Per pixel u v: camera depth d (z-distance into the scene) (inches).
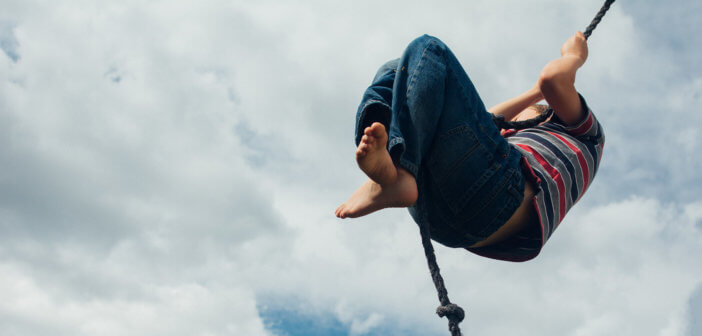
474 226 98.7
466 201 96.4
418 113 91.5
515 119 125.7
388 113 94.3
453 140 94.0
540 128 112.6
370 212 95.7
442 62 94.0
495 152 96.5
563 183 103.9
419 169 97.3
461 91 94.8
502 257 111.5
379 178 89.2
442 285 91.0
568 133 110.7
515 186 96.7
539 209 100.7
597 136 110.7
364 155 84.7
